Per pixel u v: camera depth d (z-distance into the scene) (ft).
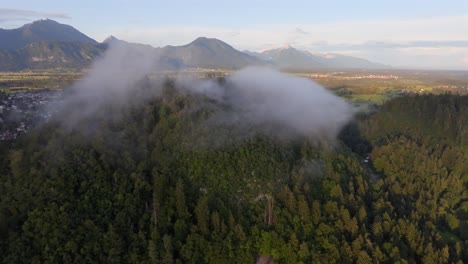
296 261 318.04
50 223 310.45
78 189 338.95
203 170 368.48
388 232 352.69
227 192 356.79
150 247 305.53
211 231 327.67
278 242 323.16
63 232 307.99
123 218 324.60
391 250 326.03
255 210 349.61
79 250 303.68
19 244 297.53
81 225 314.96
